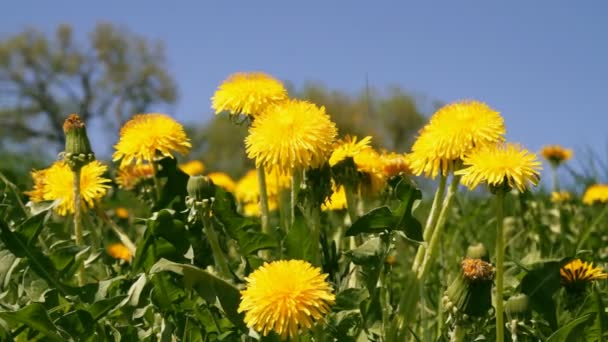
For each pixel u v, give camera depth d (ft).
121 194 3.82
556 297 2.42
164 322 2.21
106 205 3.10
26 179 4.98
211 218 2.34
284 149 2.18
